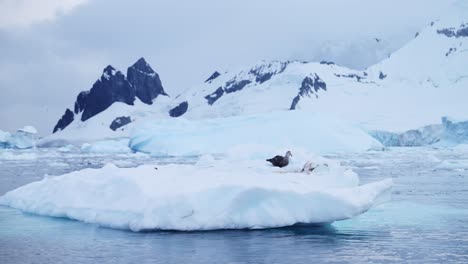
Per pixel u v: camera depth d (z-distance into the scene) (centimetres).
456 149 7769
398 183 2488
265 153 2422
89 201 1305
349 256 908
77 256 921
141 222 1108
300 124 6869
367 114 15250
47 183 1530
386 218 1347
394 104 16425
